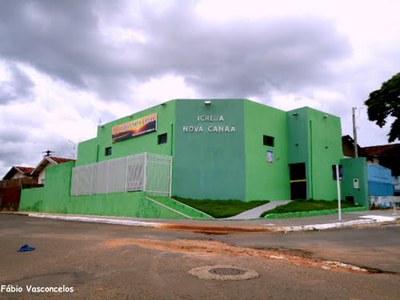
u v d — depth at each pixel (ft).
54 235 36.83
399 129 107.76
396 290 16.42
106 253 24.71
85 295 15.05
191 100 75.31
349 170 88.84
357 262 23.08
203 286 16.21
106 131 97.40
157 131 79.00
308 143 81.25
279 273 19.01
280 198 79.71
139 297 14.66
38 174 136.46
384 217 59.36
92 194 80.33
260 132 77.97
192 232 40.70
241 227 44.06
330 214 66.18
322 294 15.33
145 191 64.80
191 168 72.43
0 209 129.49
